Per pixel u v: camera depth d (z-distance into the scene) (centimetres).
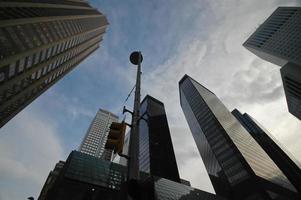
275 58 17688
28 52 6975
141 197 436
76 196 7781
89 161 9981
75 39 11069
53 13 8869
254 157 14638
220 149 15688
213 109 19388
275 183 12625
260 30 19288
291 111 18175
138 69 783
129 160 509
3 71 6175
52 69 9488
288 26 16238
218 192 14938
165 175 13550
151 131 16575
